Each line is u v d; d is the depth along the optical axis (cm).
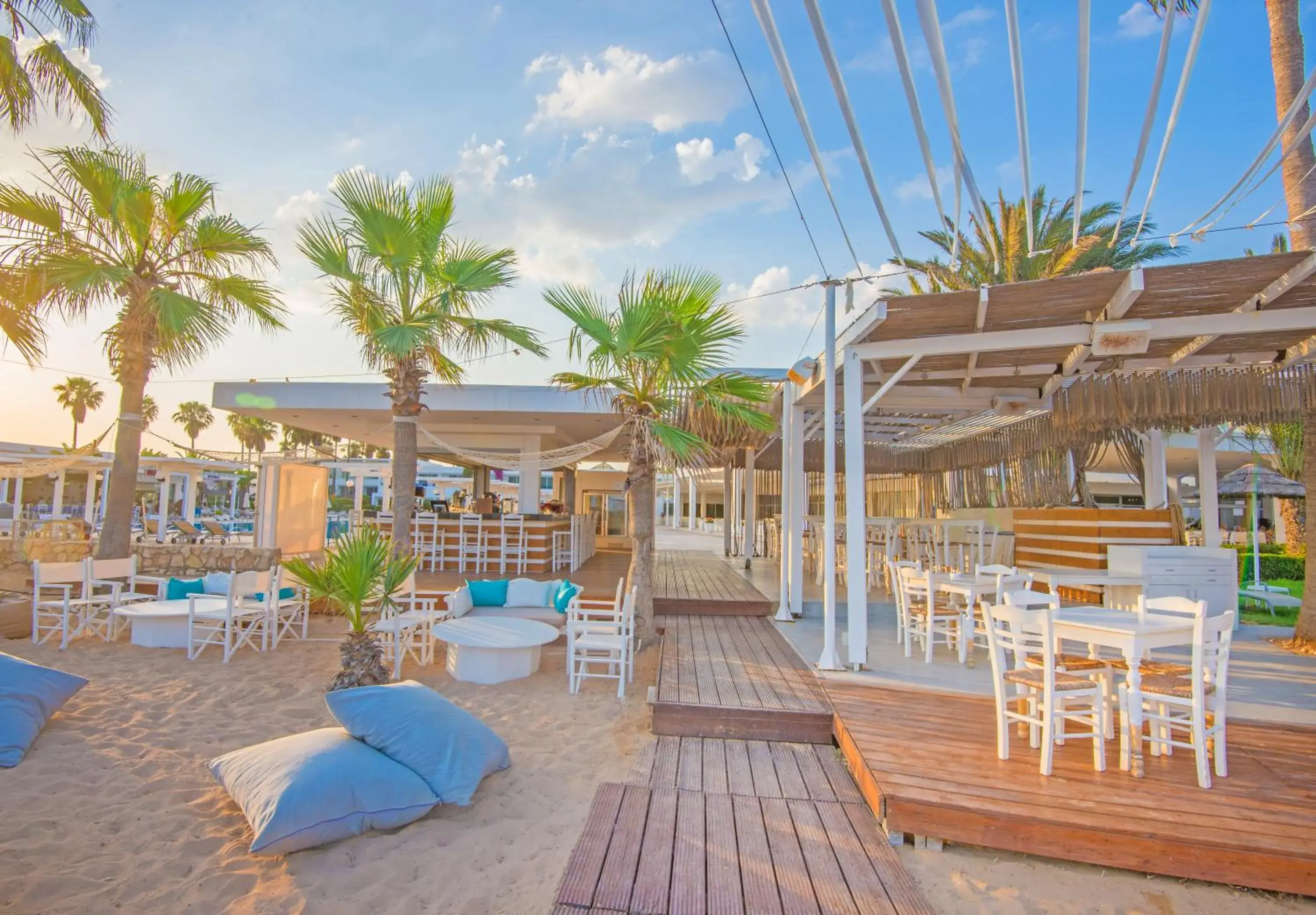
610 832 338
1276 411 622
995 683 396
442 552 1205
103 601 757
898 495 1623
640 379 759
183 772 409
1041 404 752
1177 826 312
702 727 488
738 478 1986
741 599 902
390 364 826
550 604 783
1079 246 1301
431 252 807
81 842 323
